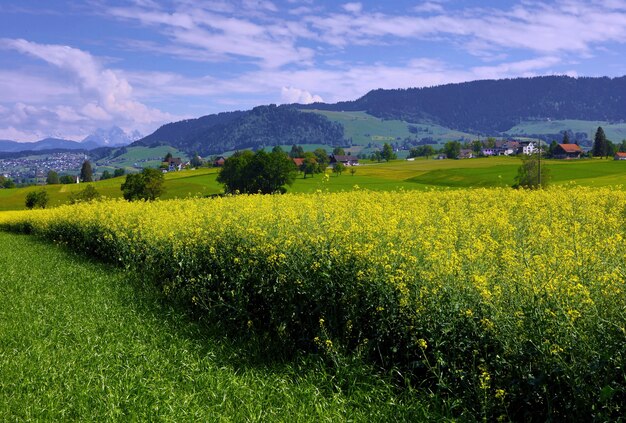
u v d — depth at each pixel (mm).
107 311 11430
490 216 13094
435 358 6527
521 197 18578
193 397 7004
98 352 8812
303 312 8797
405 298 6984
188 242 13156
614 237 8977
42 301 12523
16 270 17547
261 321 9953
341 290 8281
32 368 7859
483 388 5828
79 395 6988
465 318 6375
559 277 6383
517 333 5832
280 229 11125
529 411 5684
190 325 10336
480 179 90688
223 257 11586
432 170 128375
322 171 151750
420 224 11500
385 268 7637
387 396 6801
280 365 8234
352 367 7336
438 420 6051
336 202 17781
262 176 92875
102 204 28094
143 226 17641
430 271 7324
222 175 98312
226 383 7457
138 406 6711
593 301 5801
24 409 6598
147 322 10531
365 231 9711
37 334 9797
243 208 17188
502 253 8227
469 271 7125
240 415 6559
